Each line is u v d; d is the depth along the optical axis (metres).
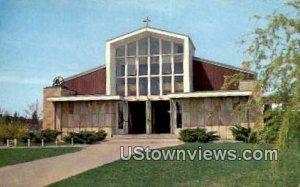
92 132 23.62
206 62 28.28
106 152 18.30
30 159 16.61
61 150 19.50
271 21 7.43
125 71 28.59
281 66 6.99
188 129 23.03
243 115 7.98
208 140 22.27
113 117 27.25
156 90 28.03
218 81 28.02
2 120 24.42
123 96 28.30
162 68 28.09
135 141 23.02
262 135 7.52
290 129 7.07
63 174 13.39
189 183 11.84
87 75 29.31
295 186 10.52
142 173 13.29
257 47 7.50
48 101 27.78
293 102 6.86
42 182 12.32
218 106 25.22
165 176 12.77
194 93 25.44
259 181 11.48
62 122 27.69
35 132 24.52
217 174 12.82
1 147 21.41
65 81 29.36
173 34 27.48
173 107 26.53
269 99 7.35
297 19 7.38
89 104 27.52
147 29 27.84
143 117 28.47
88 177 12.86
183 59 27.67
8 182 12.34
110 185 11.78
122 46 28.83
